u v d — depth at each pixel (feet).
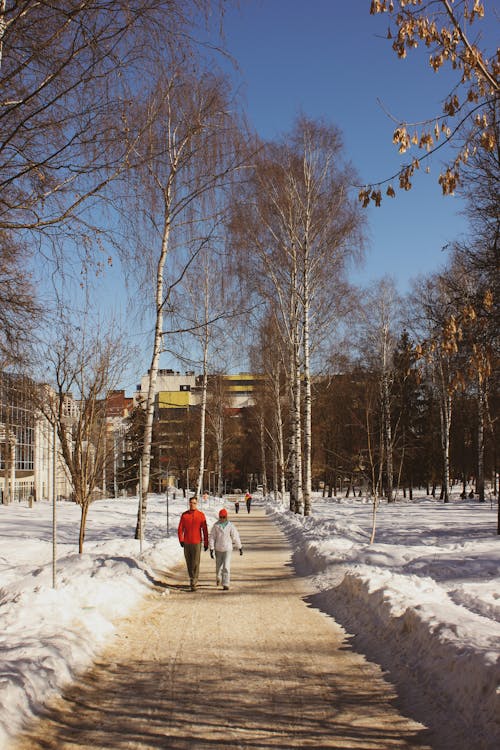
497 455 165.07
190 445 257.96
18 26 25.25
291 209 90.43
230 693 21.12
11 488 184.65
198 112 55.31
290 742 16.93
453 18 22.22
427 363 26.58
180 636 29.48
